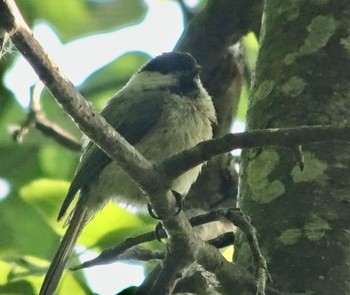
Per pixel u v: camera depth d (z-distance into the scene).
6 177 11.44
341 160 7.15
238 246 7.28
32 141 11.66
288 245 6.87
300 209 7.01
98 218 10.20
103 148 5.69
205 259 6.27
